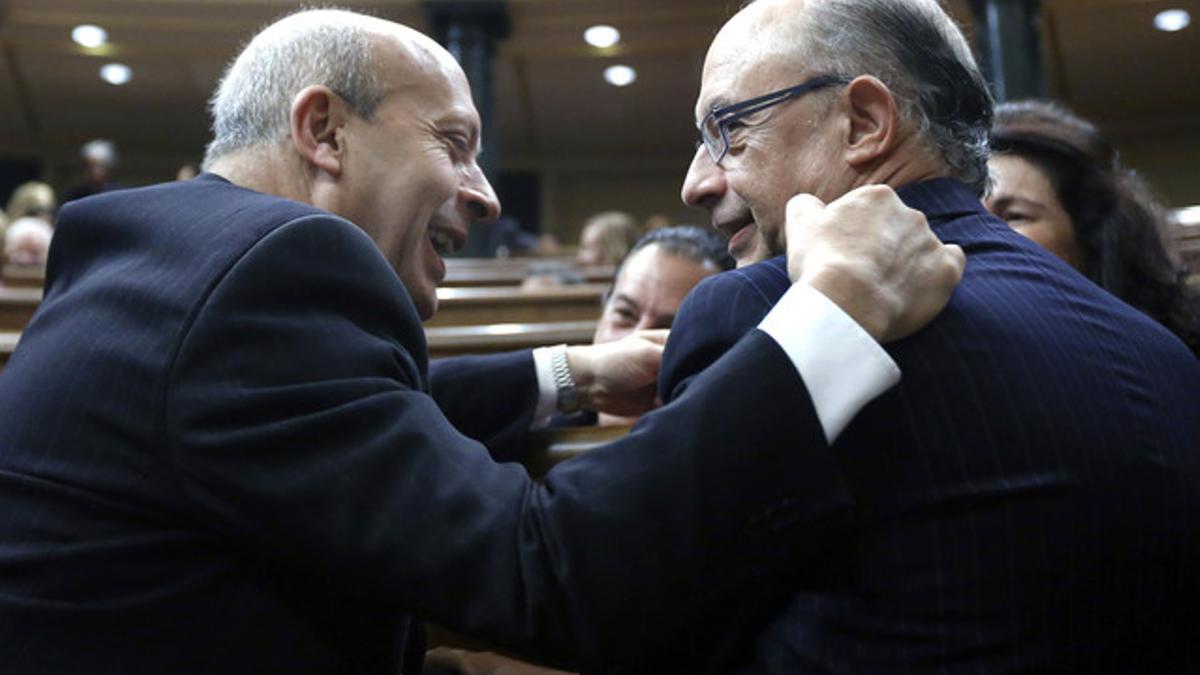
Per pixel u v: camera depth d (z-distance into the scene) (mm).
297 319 595
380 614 635
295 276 603
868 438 554
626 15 6078
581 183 7961
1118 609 548
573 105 7254
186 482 569
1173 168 7023
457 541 550
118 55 6453
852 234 576
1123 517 545
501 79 6855
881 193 591
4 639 566
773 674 563
